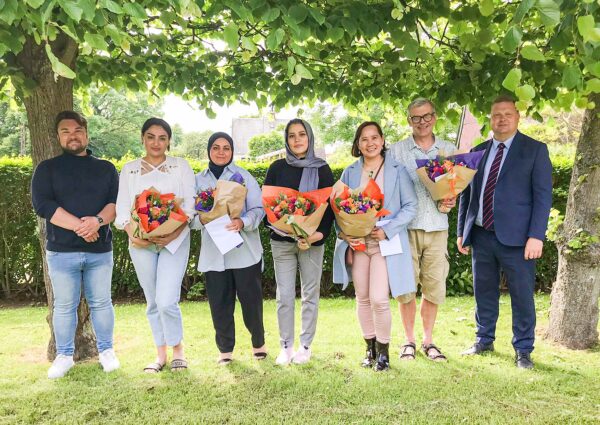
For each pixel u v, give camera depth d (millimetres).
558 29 2398
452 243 6340
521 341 3441
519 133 3477
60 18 2098
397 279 3275
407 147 3617
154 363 3477
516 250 3420
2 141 31375
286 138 3420
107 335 3525
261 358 3664
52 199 3301
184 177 3432
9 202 6273
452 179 3184
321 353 3775
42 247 3785
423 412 2699
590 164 3855
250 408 2799
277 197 3268
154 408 2820
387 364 3381
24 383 3236
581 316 3818
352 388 3049
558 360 3535
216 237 3230
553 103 3709
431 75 4375
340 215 3168
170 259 3334
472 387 3039
